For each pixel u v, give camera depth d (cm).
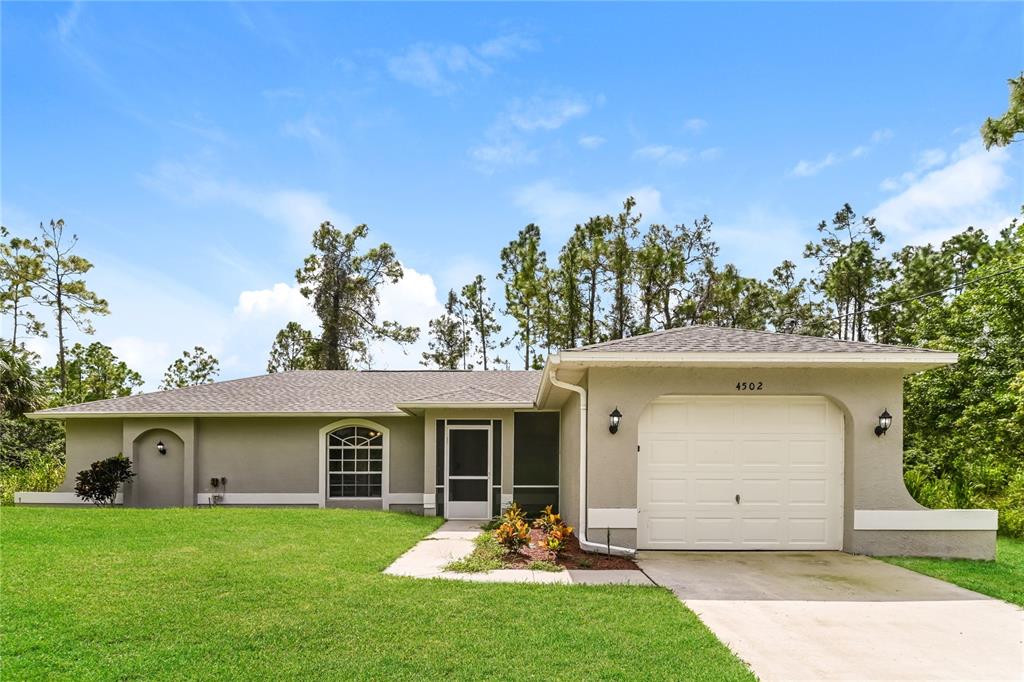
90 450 1797
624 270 2848
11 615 615
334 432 1794
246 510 1443
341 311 3962
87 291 3744
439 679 482
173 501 1766
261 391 1930
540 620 623
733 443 1060
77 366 3834
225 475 1770
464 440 1650
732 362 978
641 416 1062
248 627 589
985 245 2720
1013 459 1590
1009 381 1561
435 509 1619
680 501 1052
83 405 1812
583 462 1040
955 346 1817
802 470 1056
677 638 573
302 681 477
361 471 1781
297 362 4100
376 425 1778
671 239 3083
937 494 1326
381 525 1274
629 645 555
